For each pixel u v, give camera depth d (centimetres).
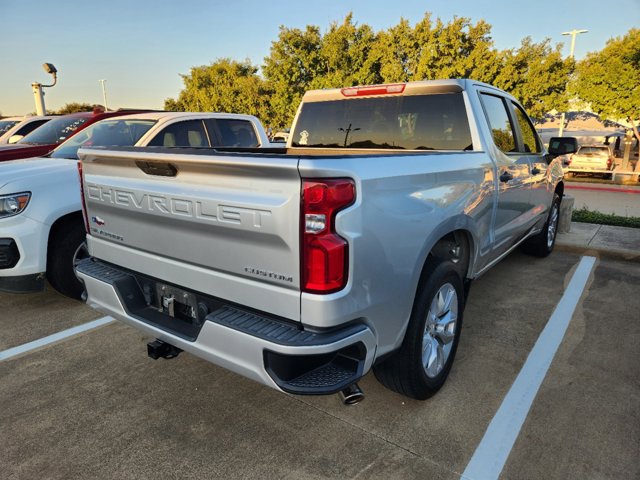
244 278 221
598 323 405
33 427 278
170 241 253
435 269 274
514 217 427
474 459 246
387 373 275
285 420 282
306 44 2508
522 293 476
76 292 461
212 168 219
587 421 273
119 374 337
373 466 242
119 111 793
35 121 1149
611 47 2177
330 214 196
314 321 201
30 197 420
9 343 387
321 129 448
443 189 276
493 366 336
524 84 2252
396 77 2242
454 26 2114
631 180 2142
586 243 637
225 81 3412
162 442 264
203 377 333
